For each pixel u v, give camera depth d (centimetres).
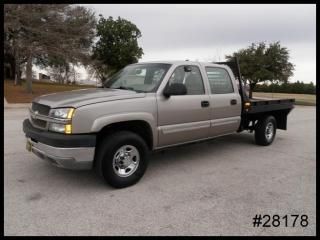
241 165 548
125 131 423
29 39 2067
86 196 388
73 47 2220
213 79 561
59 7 2119
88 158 378
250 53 2919
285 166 550
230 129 602
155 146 460
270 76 2781
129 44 3594
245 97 641
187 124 497
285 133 931
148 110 434
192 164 545
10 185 417
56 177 451
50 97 430
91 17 2391
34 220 324
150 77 484
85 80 4469
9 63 3150
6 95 2019
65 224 317
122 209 354
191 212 352
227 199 392
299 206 378
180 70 496
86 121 373
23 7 1973
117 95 419
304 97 3600
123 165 419
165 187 427
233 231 315
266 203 383
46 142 375
